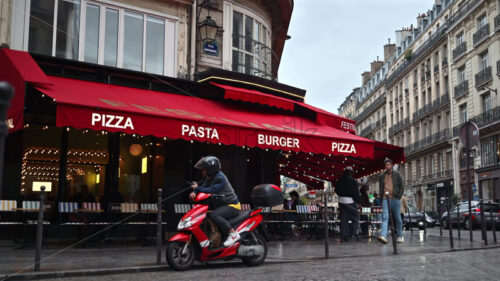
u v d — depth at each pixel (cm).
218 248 639
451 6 4094
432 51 4459
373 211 1381
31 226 1050
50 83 855
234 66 1430
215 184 652
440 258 729
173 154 1185
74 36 1110
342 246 1009
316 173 1677
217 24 1387
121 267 622
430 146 4328
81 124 781
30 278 551
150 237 1136
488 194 3347
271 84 1325
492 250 870
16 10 1036
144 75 1106
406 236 1382
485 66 3462
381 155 1403
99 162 1211
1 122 235
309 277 541
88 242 1016
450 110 4019
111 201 1124
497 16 3219
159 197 684
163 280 532
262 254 674
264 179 1390
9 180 1026
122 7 1180
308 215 1371
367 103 7044
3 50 948
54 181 1135
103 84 1052
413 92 4991
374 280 512
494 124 3181
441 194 4172
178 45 1256
